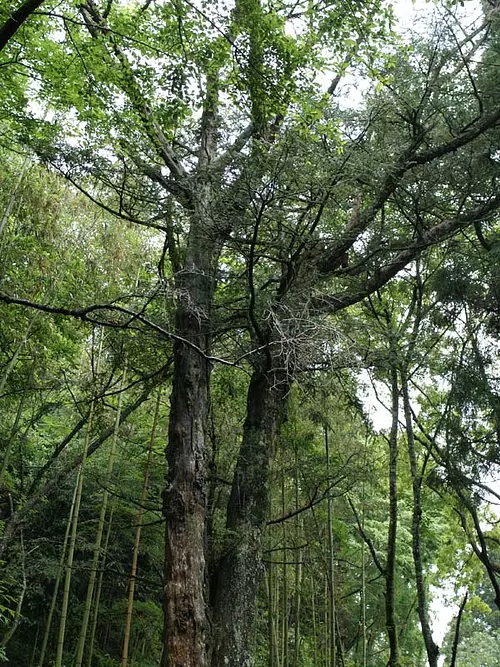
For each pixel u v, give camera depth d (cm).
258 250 727
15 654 1175
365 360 755
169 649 590
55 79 762
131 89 727
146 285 700
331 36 681
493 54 843
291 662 1312
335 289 851
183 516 641
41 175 938
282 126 680
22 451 1063
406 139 848
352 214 832
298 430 909
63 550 919
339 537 1251
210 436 783
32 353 979
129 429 1120
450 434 957
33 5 486
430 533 1493
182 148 830
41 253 957
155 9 731
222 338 798
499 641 2684
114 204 956
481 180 881
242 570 691
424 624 933
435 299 1053
